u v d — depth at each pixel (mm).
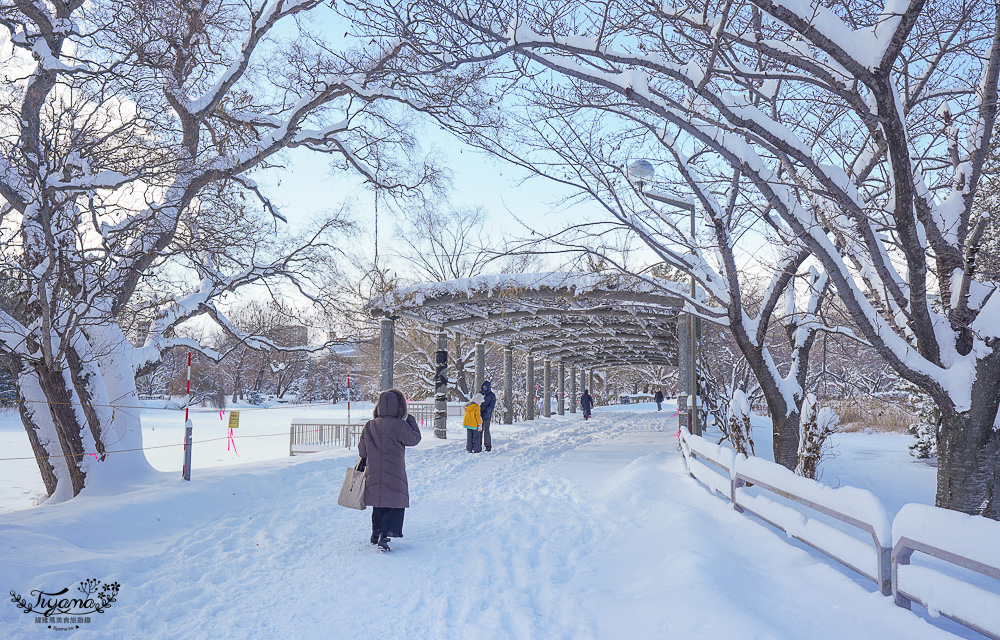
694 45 6812
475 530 7004
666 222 8164
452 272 37062
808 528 4828
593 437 20359
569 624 4031
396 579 5145
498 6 5629
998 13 5211
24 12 10000
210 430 32438
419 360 36219
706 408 19828
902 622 3430
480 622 4125
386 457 6246
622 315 16156
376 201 15555
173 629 4070
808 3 4828
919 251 5848
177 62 11406
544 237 7184
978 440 6121
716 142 6086
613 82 5918
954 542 3131
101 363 10453
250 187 13164
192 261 11617
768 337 17531
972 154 5961
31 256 9352
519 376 47031
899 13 4625
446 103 9586
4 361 10133
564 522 7367
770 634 3262
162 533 6840
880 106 5219
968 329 6133
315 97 12375
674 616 3742
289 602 4586
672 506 7219
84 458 9484
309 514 7914
